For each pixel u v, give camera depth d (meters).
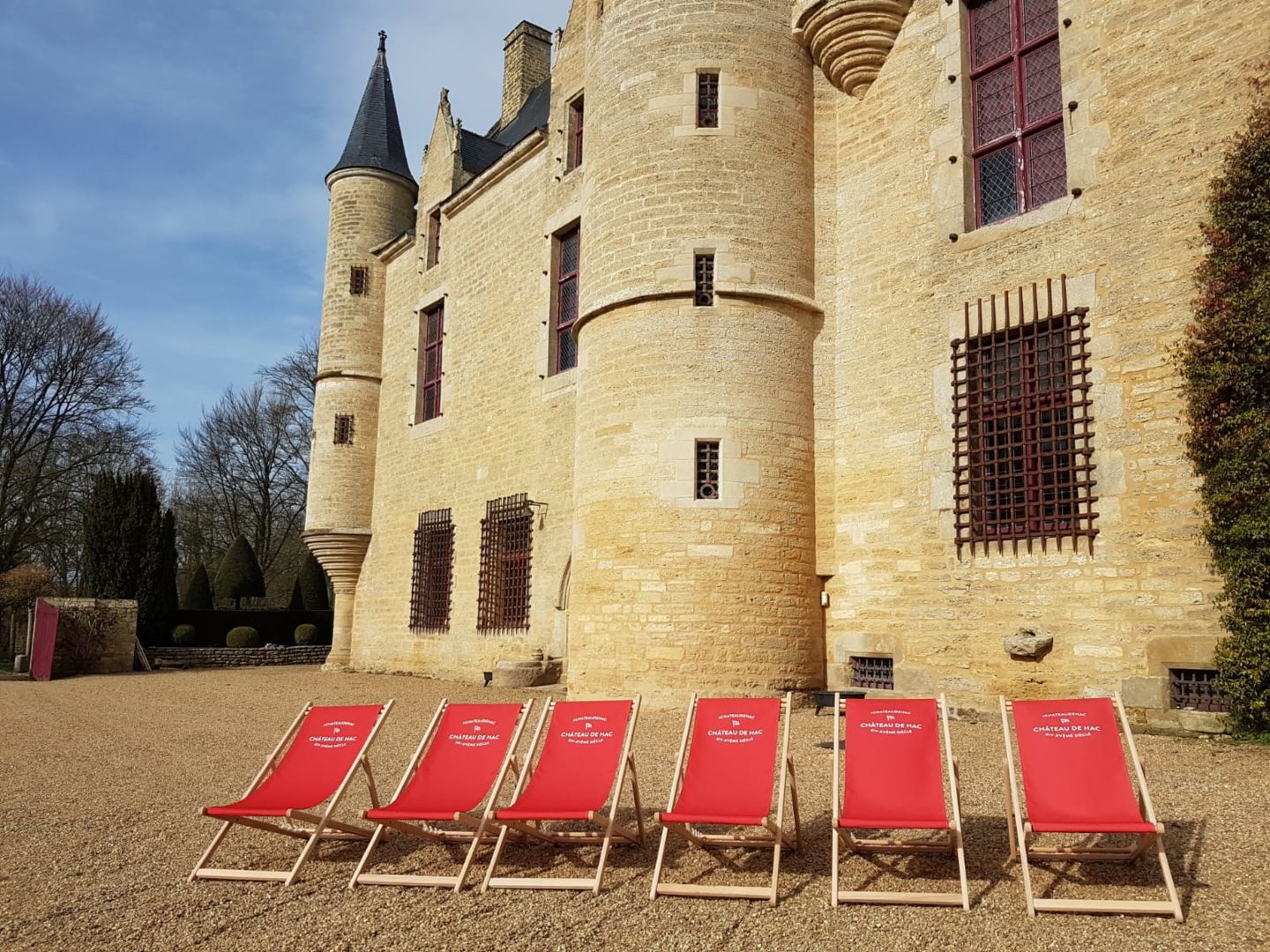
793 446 12.20
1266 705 8.20
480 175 19.27
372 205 23.72
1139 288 9.73
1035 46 11.24
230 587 33.25
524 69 24.91
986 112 11.72
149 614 27.44
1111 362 9.85
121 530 27.47
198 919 4.79
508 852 5.98
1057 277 10.45
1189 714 8.90
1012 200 11.30
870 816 4.94
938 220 11.72
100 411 33.62
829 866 5.50
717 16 12.85
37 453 32.81
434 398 21.08
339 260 23.55
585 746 5.86
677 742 9.23
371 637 21.69
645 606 11.70
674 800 5.37
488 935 4.53
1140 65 10.01
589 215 13.53
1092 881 5.01
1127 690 9.38
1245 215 8.70
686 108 12.69
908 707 5.46
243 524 41.25
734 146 12.53
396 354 22.41
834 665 12.06
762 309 12.27
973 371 11.05
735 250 12.28
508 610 17.23
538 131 17.38
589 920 4.71
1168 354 9.41
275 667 25.69
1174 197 9.58
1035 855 5.33
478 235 19.58
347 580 22.58
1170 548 9.20
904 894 4.82
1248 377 8.48
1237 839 5.49
